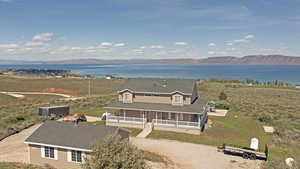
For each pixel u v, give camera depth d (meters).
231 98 74.44
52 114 44.81
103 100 64.19
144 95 41.16
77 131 24.39
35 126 38.03
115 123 39.28
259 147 30.56
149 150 28.67
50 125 25.83
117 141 16.31
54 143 23.22
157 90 40.31
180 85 40.97
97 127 24.62
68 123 25.88
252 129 39.28
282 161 25.41
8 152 27.14
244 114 50.53
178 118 38.69
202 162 25.50
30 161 24.47
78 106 56.62
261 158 26.44
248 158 26.62
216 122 42.78
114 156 15.40
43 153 23.94
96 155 15.78
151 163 24.61
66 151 23.06
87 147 21.86
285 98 81.69
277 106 62.56
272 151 29.27
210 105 53.53
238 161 25.92
